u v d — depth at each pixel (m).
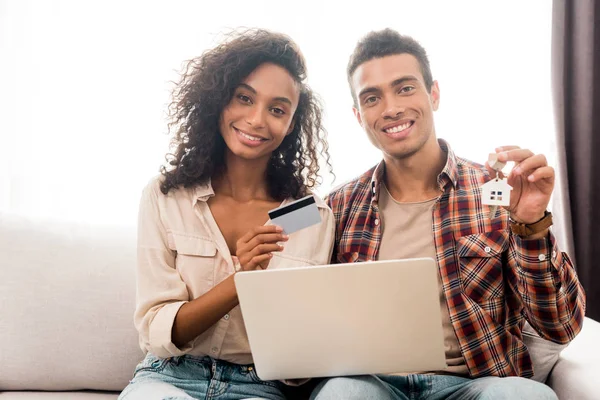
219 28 2.13
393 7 2.16
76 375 1.47
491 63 2.15
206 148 1.42
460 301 1.34
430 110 1.46
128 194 2.11
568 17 2.08
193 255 1.34
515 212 1.20
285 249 1.40
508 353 1.32
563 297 1.25
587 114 2.05
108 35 2.12
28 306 1.47
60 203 2.08
